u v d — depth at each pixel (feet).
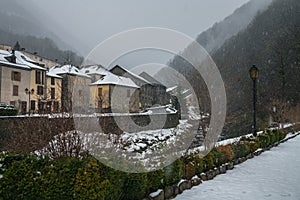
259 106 99.60
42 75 107.34
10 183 10.84
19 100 97.40
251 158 31.86
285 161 29.86
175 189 17.42
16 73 97.35
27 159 12.46
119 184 12.74
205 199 16.61
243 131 68.33
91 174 11.13
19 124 34.30
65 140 19.83
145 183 14.64
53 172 11.07
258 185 19.90
